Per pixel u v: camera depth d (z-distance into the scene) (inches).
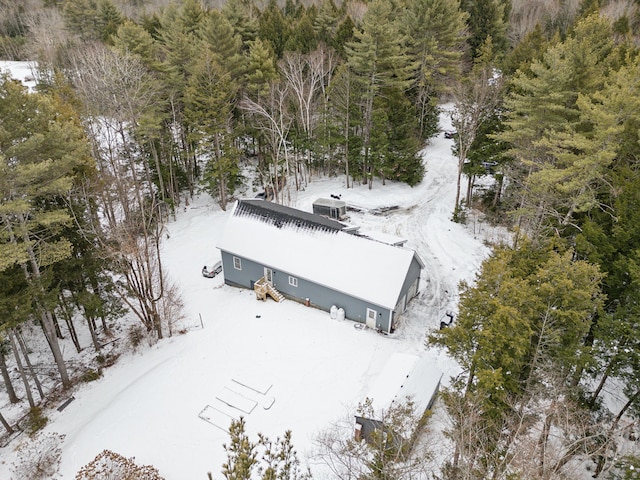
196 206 1648.6
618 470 647.1
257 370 893.2
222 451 734.5
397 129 1541.6
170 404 826.2
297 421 779.4
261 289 1092.5
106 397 867.4
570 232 946.1
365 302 979.9
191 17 1967.3
